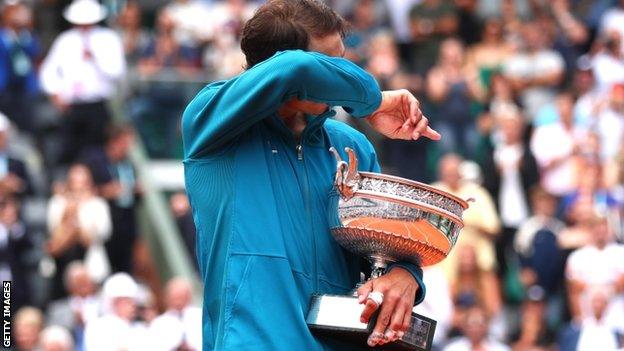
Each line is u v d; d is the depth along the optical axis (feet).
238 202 26.20
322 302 26.08
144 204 107.24
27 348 86.02
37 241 110.42
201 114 26.45
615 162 114.11
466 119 120.37
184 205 106.93
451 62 123.44
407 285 26.25
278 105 25.75
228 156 26.50
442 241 26.00
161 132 117.80
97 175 106.01
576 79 129.29
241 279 25.80
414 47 133.90
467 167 115.65
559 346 96.58
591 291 96.22
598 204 111.24
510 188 112.78
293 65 25.32
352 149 27.12
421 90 121.90
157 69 122.11
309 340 25.68
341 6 137.49
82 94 115.75
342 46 27.25
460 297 97.60
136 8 132.16
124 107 118.01
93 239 103.71
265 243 25.95
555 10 140.87
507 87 127.03
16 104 121.60
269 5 27.07
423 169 116.57
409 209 25.61
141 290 94.53
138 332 89.45
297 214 26.50
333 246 26.81
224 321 25.80
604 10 141.49
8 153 113.19
